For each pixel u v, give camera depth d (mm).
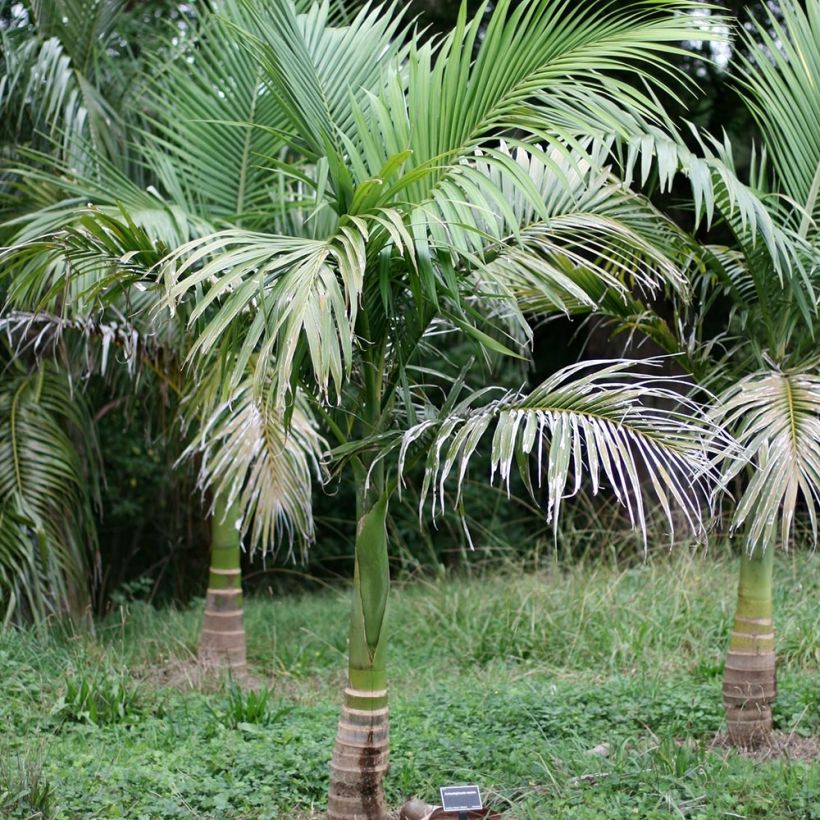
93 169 5844
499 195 3344
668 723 5242
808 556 7895
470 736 5059
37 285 4418
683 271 4867
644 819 4020
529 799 4168
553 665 6719
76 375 7414
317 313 3061
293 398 3572
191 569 11281
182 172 5543
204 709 5727
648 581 7645
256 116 5590
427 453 3643
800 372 4383
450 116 3664
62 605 7156
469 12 8883
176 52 5973
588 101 3688
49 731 5305
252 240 3449
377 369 3895
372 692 3832
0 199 6398
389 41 4277
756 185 5203
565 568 8688
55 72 6637
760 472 3846
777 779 4309
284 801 4348
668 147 4172
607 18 3814
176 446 8016
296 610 8969
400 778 4535
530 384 11578
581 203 4598
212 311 4445
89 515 7527
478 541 11156
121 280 4113
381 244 3549
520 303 5469
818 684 5617
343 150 4086
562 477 3193
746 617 4859
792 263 4617
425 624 7688
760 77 4777
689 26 3797
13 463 7113
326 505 11789
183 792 4297
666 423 3475
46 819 3938
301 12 5414
